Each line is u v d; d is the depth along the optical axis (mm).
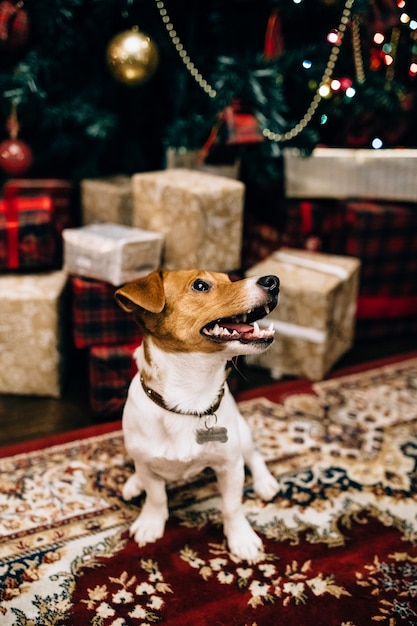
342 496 1983
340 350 2871
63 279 2533
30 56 2533
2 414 2398
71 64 2750
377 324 3115
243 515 1802
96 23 2654
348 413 2449
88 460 2125
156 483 1763
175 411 1625
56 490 1977
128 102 2988
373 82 2766
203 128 2756
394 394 2598
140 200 2504
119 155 3150
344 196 2969
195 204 2293
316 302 2570
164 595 1605
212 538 1810
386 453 2207
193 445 1650
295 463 2137
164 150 3047
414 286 3064
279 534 1821
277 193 3092
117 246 2240
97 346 2359
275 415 2418
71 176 3080
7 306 2350
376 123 3020
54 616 1533
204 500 1974
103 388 2334
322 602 1590
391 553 1756
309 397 2553
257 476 1987
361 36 2746
